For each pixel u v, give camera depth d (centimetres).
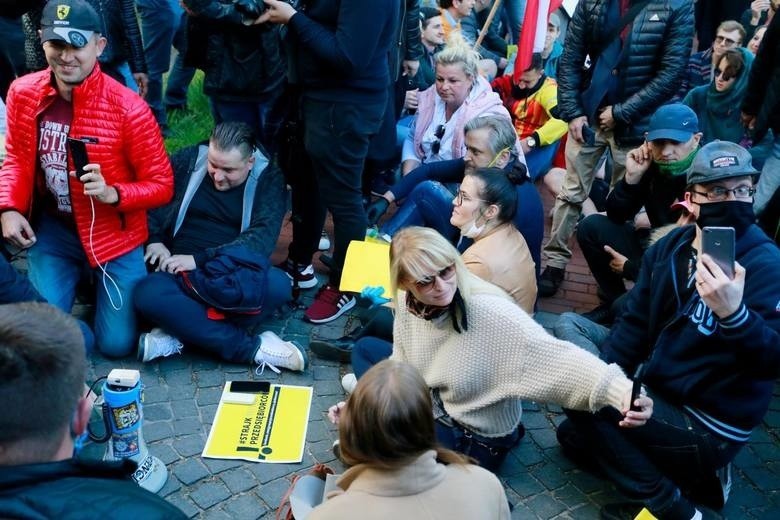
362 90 395
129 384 295
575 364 269
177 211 412
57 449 159
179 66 685
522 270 337
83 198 363
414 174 471
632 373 332
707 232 262
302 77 396
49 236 386
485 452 307
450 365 288
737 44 564
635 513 311
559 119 546
